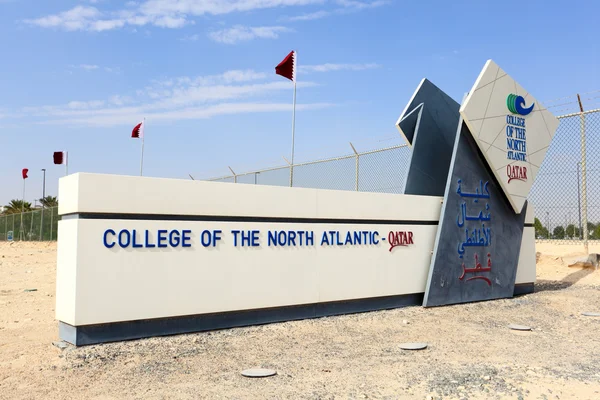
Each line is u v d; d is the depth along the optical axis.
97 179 6.30
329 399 4.66
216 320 7.26
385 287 9.10
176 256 6.87
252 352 6.25
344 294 8.57
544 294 11.09
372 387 4.99
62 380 5.16
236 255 7.40
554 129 11.48
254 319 7.63
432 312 8.98
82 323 6.16
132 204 6.54
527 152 10.89
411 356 6.15
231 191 7.39
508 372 5.50
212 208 7.20
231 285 7.34
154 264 6.68
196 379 5.21
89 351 6.03
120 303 6.41
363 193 8.93
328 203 8.45
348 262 8.66
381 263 9.09
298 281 8.04
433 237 9.91
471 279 10.05
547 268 14.38
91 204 6.25
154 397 4.69
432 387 4.99
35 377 5.25
